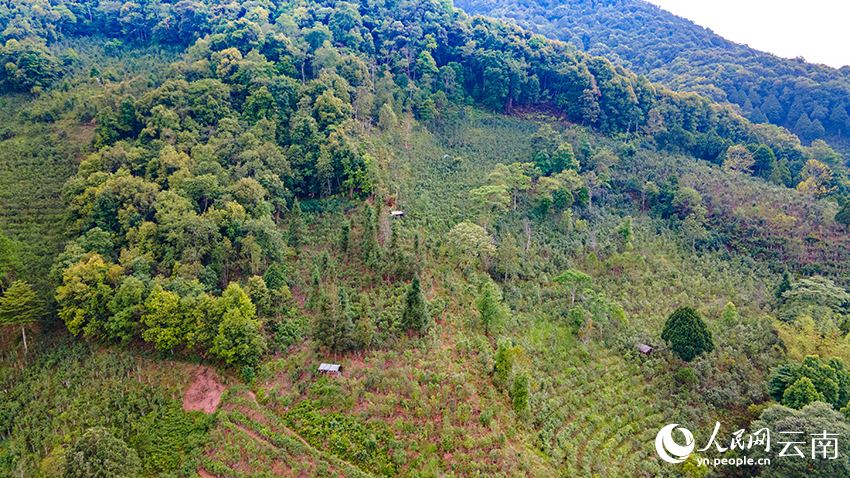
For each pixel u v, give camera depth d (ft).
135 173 253.85
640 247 285.02
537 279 251.60
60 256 198.39
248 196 235.40
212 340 181.37
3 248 196.24
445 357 185.06
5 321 180.14
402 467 146.61
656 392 196.54
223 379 178.19
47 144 287.89
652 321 232.12
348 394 166.09
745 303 249.75
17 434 160.25
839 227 291.79
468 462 148.46
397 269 220.02
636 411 187.93
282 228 252.62
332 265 223.51
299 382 172.24
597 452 171.42
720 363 208.74
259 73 322.55
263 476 147.02
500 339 196.24
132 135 292.61
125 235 217.15
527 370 192.75
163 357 185.57
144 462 153.89
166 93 291.99
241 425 163.32
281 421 161.48
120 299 185.06
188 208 226.58
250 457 152.87
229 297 181.78
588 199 316.40
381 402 163.32
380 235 240.53
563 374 197.98
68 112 316.19
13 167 264.72
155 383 176.96
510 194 309.42
